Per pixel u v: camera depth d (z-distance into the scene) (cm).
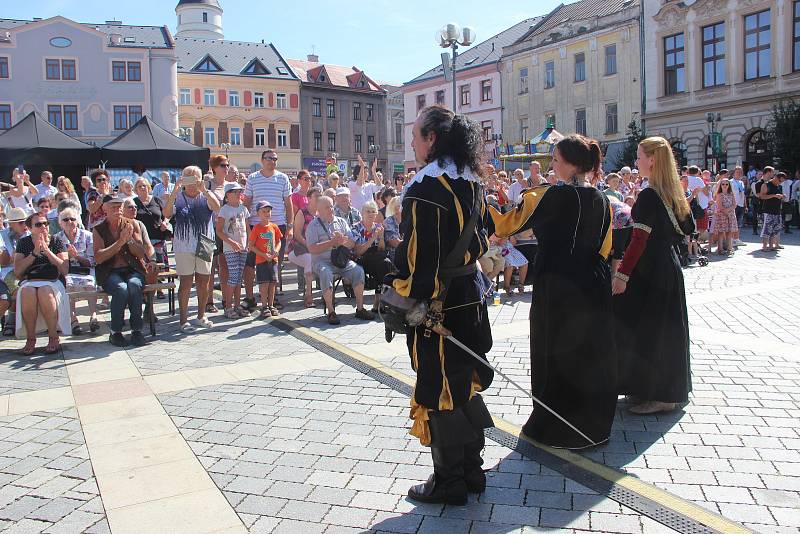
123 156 1365
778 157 2872
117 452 416
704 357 602
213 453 411
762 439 412
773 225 1509
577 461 384
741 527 308
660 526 312
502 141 4434
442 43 1834
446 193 313
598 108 4028
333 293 803
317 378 564
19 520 334
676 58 3553
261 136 5944
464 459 344
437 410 325
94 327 779
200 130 5684
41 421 473
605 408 399
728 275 1136
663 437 420
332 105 6412
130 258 725
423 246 310
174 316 866
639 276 455
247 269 866
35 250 672
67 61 4681
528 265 967
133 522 329
